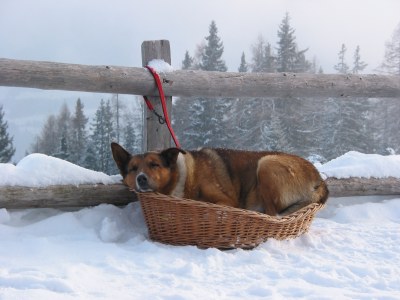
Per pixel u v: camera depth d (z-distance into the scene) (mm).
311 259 2834
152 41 3518
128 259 2771
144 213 3031
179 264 2730
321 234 3117
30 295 2430
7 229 2971
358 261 2824
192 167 3074
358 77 3750
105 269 2678
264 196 3104
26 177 3098
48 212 3160
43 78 3250
